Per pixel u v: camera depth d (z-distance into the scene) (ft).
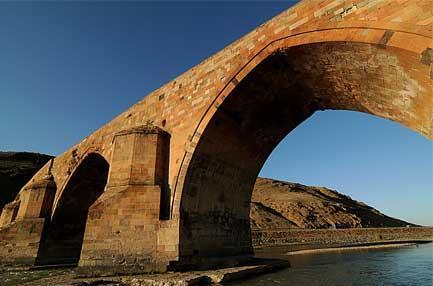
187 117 59.72
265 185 324.19
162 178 59.00
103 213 54.80
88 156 87.92
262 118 61.46
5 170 230.68
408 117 43.83
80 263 52.37
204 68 59.67
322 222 239.30
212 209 62.69
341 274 63.41
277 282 52.13
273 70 49.73
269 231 178.19
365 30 34.71
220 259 59.26
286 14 45.88
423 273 64.18
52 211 97.66
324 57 42.70
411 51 30.58
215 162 61.31
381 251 127.44
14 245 90.33
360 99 49.21
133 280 45.98
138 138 61.26
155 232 52.90
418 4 30.78
